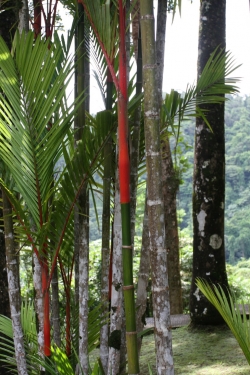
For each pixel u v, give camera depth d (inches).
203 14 212.2
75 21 91.8
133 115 93.7
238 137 1135.6
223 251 210.7
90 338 99.9
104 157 92.8
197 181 211.9
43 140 75.5
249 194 1047.6
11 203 82.9
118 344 87.8
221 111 210.5
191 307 212.5
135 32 156.9
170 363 66.2
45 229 81.1
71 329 103.0
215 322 207.5
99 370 87.4
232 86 95.7
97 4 76.7
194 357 172.1
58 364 80.2
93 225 613.9
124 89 73.1
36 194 79.0
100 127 83.7
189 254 333.1
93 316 98.7
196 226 212.4
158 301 66.4
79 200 89.6
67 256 107.4
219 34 211.2
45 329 84.7
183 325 229.8
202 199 209.9
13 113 74.7
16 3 115.7
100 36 76.1
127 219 71.7
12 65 72.6
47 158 76.4
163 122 97.8
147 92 66.6
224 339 191.5
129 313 71.2
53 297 96.4
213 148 209.0
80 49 91.3
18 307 87.1
